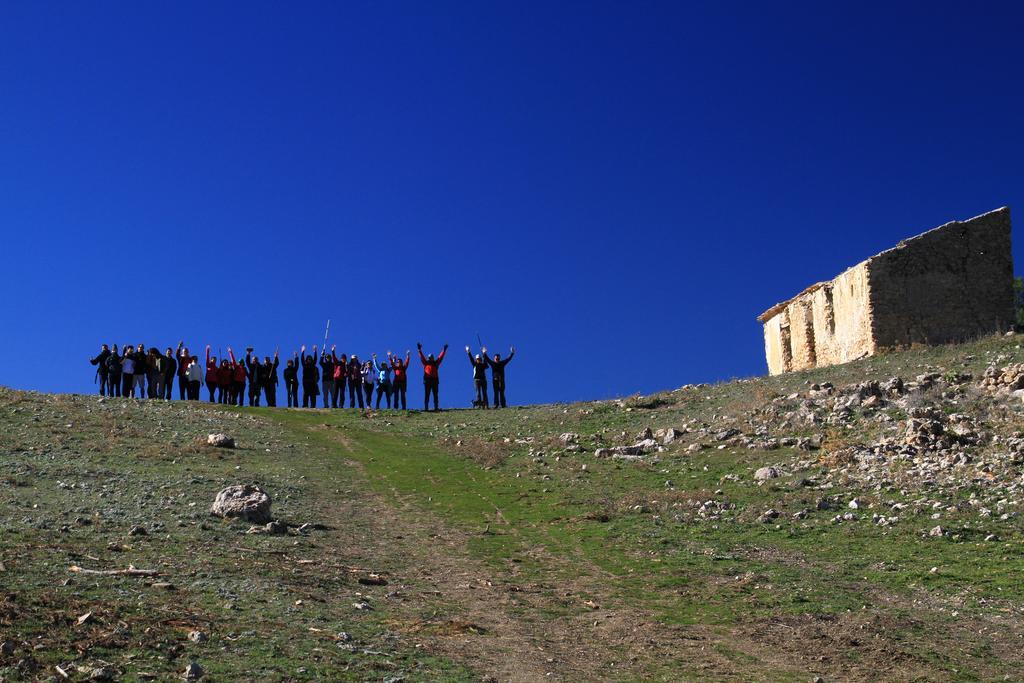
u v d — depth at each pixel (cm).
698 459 2695
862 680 1237
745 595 1602
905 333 3991
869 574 1675
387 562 1786
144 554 1591
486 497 2438
